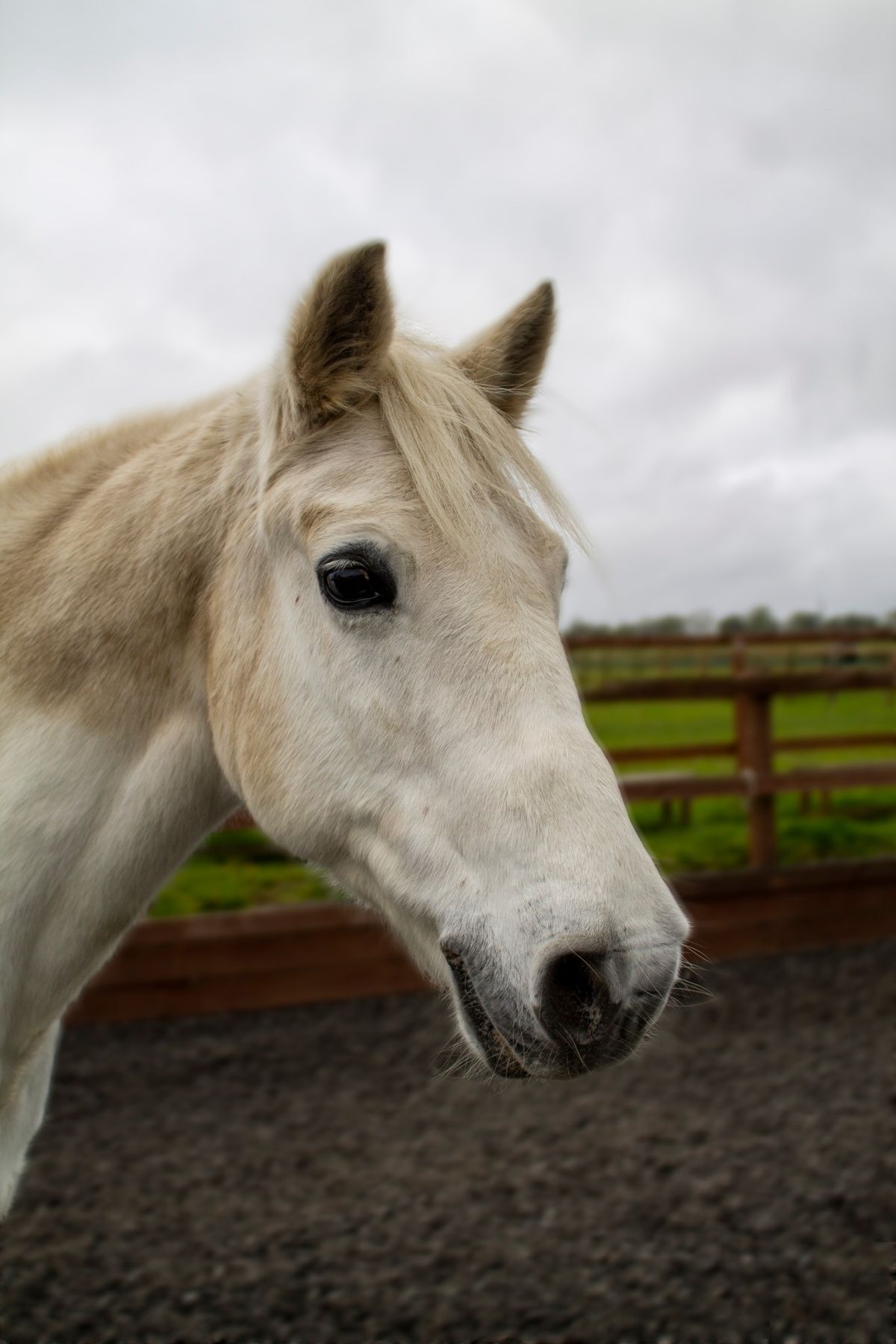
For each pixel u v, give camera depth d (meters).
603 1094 4.37
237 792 1.72
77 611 1.70
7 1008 1.62
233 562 1.70
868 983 5.58
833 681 6.22
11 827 1.60
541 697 1.42
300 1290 2.98
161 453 1.84
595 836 1.32
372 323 1.56
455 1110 4.19
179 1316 2.86
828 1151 3.83
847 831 7.86
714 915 5.96
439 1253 3.18
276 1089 4.36
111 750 1.69
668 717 12.05
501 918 1.36
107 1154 3.79
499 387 1.88
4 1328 2.79
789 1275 3.06
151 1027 5.01
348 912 5.35
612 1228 3.32
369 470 1.55
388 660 1.49
